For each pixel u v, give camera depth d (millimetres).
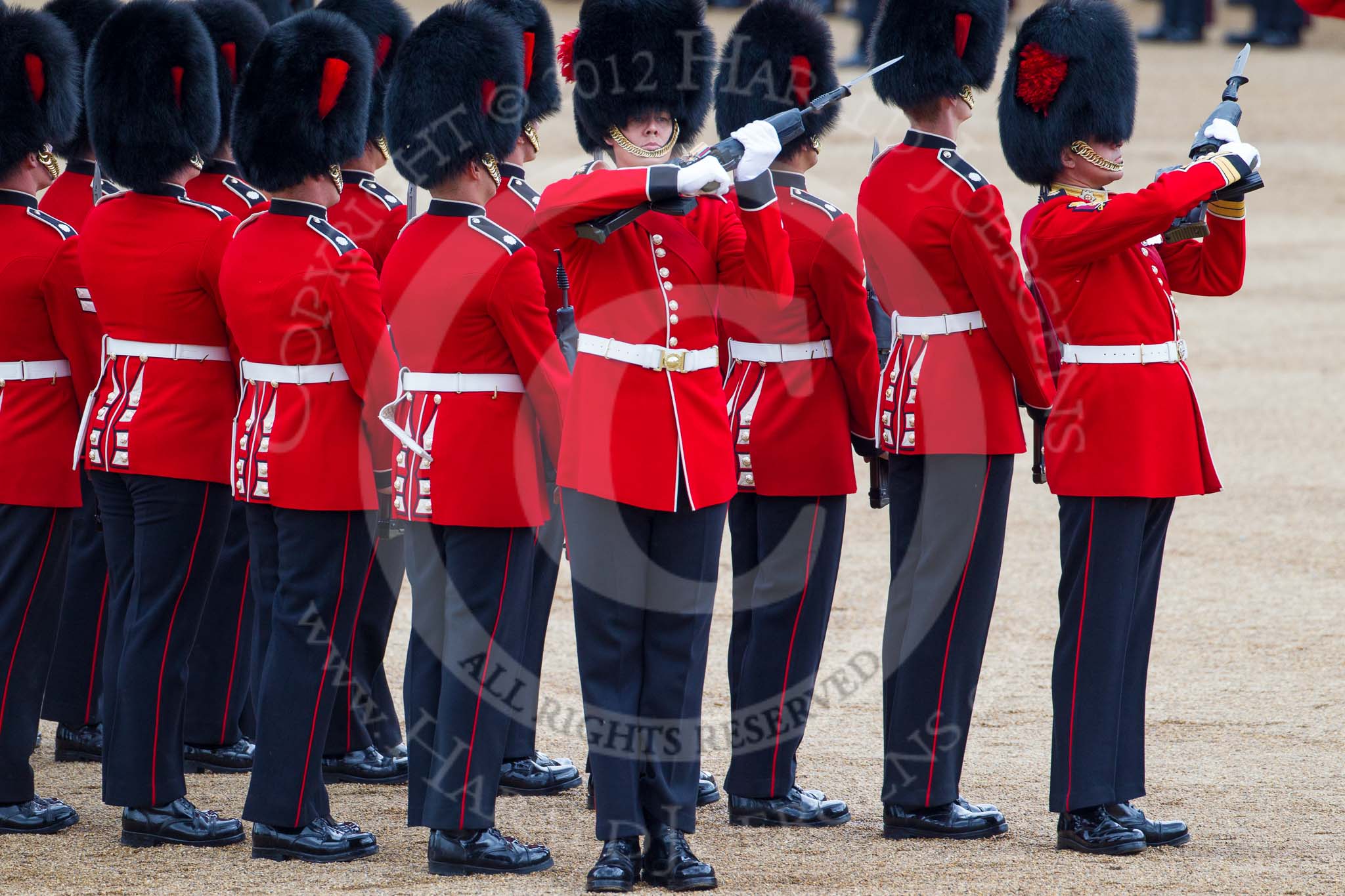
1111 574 19766
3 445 20703
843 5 128000
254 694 21656
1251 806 21391
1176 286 21219
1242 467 41906
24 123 20969
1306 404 48469
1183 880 18656
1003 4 20719
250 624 23922
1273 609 31109
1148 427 19766
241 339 19734
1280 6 117375
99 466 20438
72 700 23828
